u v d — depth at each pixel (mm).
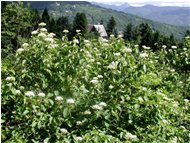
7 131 1349
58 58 1524
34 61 1516
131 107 1468
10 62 1637
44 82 1474
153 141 1367
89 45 1695
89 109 1427
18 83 1479
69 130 1386
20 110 1320
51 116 1328
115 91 1506
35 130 1324
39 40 1565
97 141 1232
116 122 1445
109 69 1538
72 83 1523
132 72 1546
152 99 1521
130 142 1287
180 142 1590
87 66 1542
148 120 1468
